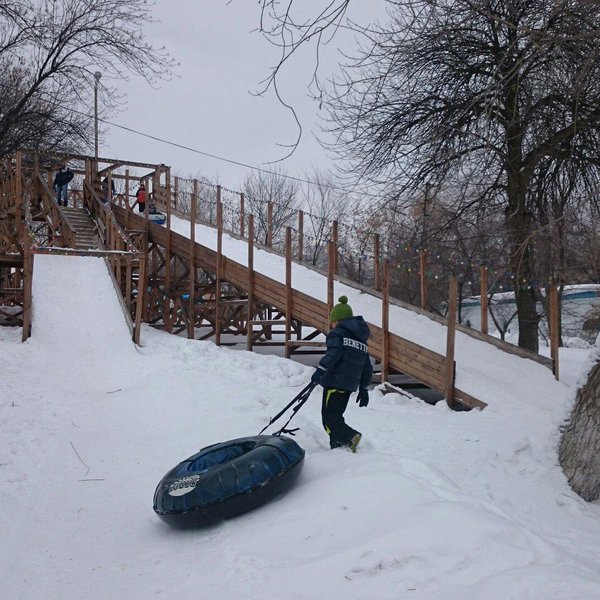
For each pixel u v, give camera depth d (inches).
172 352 513.0
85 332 544.7
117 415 352.2
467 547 141.5
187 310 681.0
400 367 435.5
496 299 967.0
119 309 594.2
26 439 291.7
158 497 198.8
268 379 456.1
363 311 546.3
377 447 275.7
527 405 374.6
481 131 354.0
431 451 273.6
